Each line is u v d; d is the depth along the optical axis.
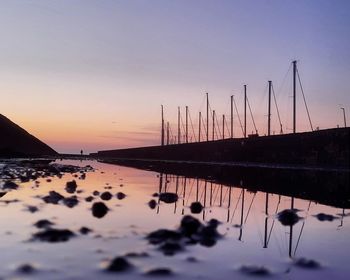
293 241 8.96
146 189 21.02
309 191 21.92
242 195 19.59
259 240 8.88
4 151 84.75
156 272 6.08
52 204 13.14
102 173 37.12
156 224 10.14
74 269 6.18
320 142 46.56
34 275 5.89
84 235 8.49
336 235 9.76
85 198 15.12
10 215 10.91
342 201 17.59
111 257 6.77
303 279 6.13
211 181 28.70
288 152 52.59
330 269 6.68
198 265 6.59
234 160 65.88
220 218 11.91
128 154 133.38
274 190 22.33
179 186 24.12
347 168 41.22
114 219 10.70
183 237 8.49
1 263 6.47
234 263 6.81
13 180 23.06
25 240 7.95
